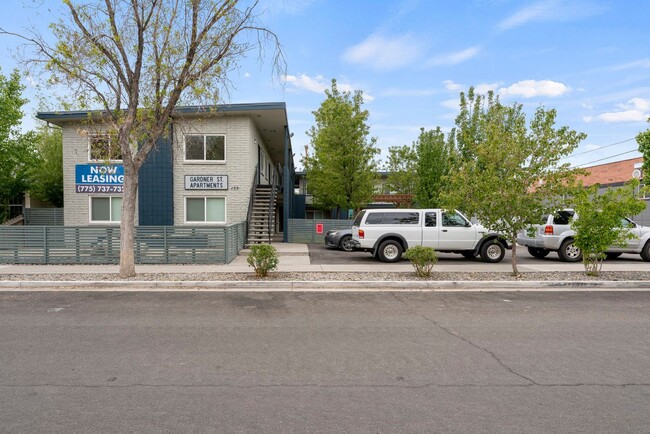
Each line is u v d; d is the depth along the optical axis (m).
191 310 7.25
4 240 12.62
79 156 17.75
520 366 4.64
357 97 21.09
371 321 6.55
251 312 7.12
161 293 8.81
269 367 4.59
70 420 3.39
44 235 12.58
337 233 17.19
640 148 15.29
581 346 5.33
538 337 5.71
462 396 3.87
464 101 20.70
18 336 5.68
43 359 4.80
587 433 3.20
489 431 3.23
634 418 3.45
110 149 11.18
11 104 18.05
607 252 14.24
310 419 3.42
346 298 8.32
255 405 3.67
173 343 5.41
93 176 17.73
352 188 20.95
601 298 8.39
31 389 3.99
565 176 9.95
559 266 12.57
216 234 12.79
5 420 3.38
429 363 4.73
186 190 17.92
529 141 10.02
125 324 6.32
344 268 11.84
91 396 3.84
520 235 15.02
